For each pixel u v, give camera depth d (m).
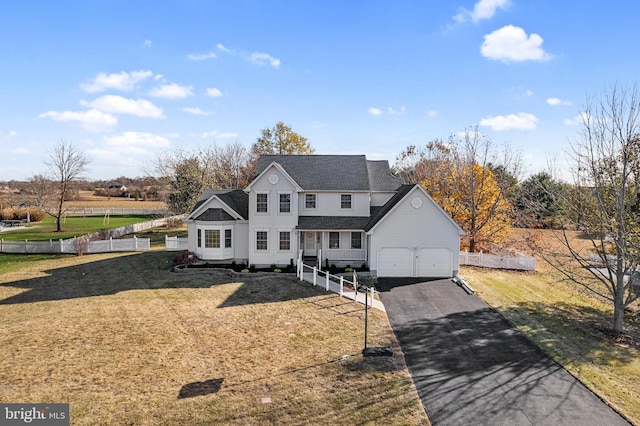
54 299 21.42
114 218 69.81
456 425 10.36
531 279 27.11
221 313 19.09
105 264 30.34
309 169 31.16
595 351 15.12
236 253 29.41
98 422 10.28
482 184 34.12
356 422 10.36
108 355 14.29
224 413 10.72
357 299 21.44
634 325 18.77
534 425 10.37
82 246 34.47
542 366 13.78
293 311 19.39
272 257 28.62
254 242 28.44
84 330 16.72
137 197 101.56
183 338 15.94
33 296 22.02
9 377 12.60
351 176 30.58
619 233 17.75
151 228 54.69
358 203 29.83
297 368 13.35
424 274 26.84
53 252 35.22
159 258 32.53
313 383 12.34
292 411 10.81
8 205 71.81
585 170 20.45
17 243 35.38
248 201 30.98
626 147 17.30
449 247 26.72
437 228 26.62
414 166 59.44
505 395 11.82
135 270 28.30
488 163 38.91
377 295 22.55
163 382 12.37
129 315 18.70
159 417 10.51
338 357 14.22
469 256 30.97
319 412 10.79
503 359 14.30
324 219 29.39
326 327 17.25
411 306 20.66
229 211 28.97
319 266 27.62
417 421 10.44
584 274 28.36
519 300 21.95
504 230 36.75
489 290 23.83
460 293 23.08
